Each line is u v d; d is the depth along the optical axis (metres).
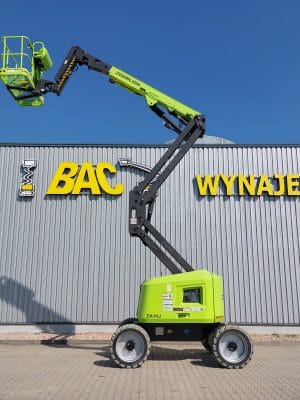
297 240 15.94
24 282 15.66
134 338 10.05
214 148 16.61
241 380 8.57
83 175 16.34
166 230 16.02
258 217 16.12
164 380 8.58
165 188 16.33
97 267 15.78
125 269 15.77
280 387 7.97
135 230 11.41
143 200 11.58
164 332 10.38
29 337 14.44
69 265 15.79
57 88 13.01
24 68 12.25
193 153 16.59
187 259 15.83
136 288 15.65
